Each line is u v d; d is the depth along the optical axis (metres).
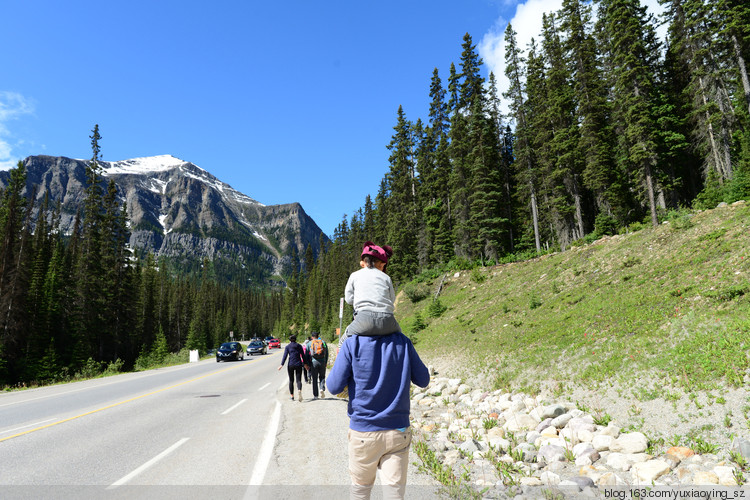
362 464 2.07
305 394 12.27
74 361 42.78
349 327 2.20
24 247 47.62
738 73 30.12
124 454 5.83
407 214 61.47
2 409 10.55
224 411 9.39
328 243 164.62
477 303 26.50
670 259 14.78
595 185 37.09
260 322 194.12
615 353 9.67
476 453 5.79
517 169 46.41
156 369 28.23
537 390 9.93
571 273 20.69
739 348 7.25
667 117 33.78
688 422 6.10
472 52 46.03
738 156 30.17
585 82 38.75
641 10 37.75
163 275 120.06
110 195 52.75
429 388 13.00
